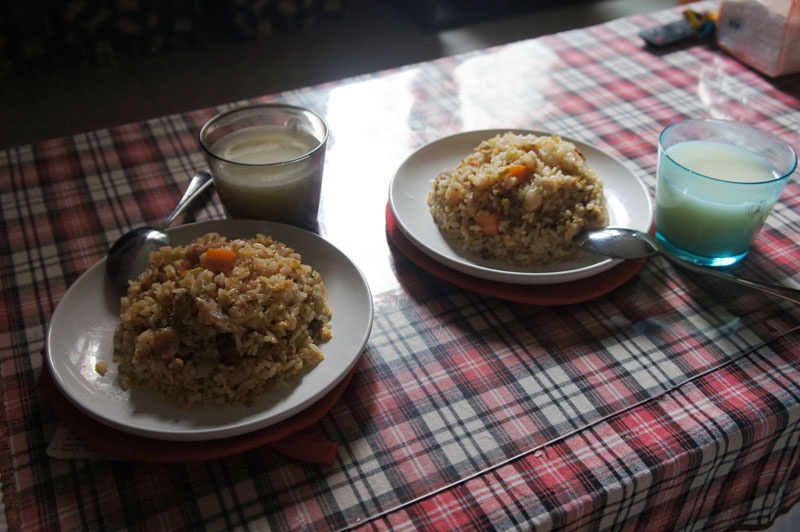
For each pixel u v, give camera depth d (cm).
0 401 77
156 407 73
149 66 293
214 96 274
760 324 87
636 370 81
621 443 73
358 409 77
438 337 86
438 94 135
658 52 149
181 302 75
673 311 89
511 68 144
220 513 67
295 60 298
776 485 86
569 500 67
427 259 95
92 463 71
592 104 132
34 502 68
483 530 65
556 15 334
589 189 94
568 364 82
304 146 101
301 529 66
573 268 92
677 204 93
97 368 76
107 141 120
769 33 135
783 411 76
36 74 286
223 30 318
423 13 316
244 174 92
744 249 94
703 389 79
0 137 251
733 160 97
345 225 103
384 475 70
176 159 116
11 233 101
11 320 87
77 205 106
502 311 90
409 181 105
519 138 101
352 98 133
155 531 65
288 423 73
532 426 75
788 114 128
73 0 277
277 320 77
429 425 75
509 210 92
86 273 85
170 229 92
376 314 89
